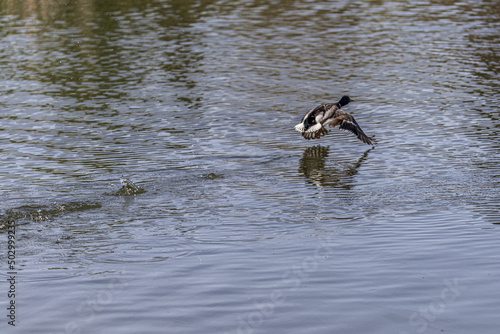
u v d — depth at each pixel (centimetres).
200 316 962
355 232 1297
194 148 1922
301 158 1838
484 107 2295
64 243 1269
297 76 2788
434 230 1294
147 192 1571
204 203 1495
